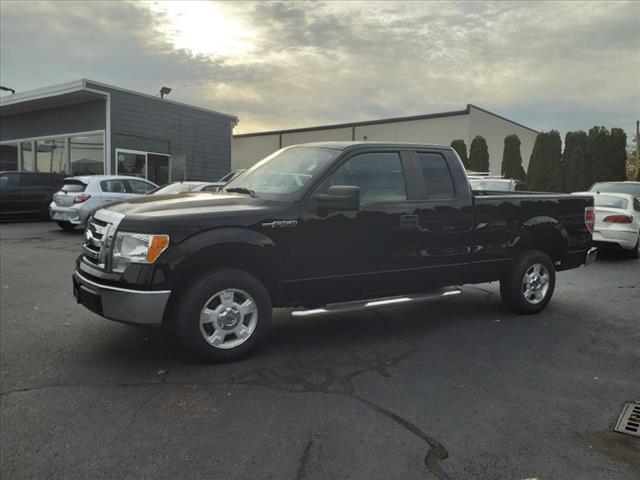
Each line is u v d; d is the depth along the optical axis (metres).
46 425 3.17
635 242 10.45
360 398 3.61
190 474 2.68
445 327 5.41
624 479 2.70
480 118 31.94
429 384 3.89
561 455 2.92
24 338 4.81
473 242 5.41
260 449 2.93
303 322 5.50
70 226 13.75
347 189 4.18
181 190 12.51
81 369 4.06
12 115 22.41
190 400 3.53
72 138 19.88
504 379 4.02
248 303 4.27
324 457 2.86
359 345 4.77
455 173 5.34
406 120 33.50
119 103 18.58
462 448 2.98
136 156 19.41
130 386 3.75
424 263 5.09
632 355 4.62
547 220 5.93
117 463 2.78
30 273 7.97
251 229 4.17
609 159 22.89
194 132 21.69
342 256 4.61
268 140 43.56
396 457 2.87
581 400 3.66
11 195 15.21
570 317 5.90
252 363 4.25
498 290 7.29
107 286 3.92
